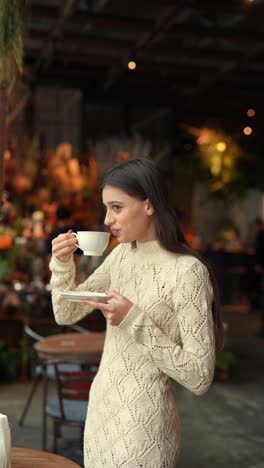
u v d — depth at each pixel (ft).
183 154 43.83
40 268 22.49
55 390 18.37
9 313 19.95
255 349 24.91
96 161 34.42
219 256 39.22
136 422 5.77
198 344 5.63
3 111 7.49
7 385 18.86
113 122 41.39
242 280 38.52
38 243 23.75
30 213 28.19
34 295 19.61
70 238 6.29
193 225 44.70
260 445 13.97
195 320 5.71
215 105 43.29
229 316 33.35
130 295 6.17
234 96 41.47
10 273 21.57
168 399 5.95
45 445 12.22
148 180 5.90
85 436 6.22
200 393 5.61
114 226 6.03
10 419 15.39
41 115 36.78
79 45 29.40
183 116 43.93
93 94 39.40
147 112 42.27
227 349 22.65
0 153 7.57
